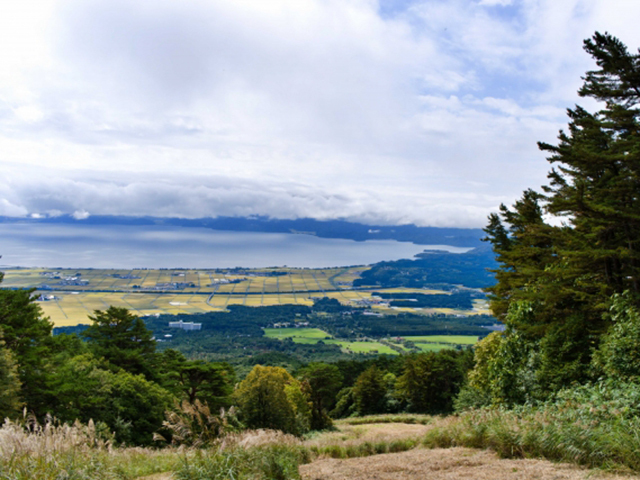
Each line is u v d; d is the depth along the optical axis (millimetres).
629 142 15414
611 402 6781
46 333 27312
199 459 5504
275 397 32562
